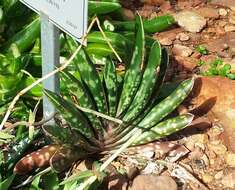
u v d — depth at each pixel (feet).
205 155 2.59
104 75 2.45
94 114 2.38
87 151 2.47
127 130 2.47
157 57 2.33
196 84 2.84
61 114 2.25
